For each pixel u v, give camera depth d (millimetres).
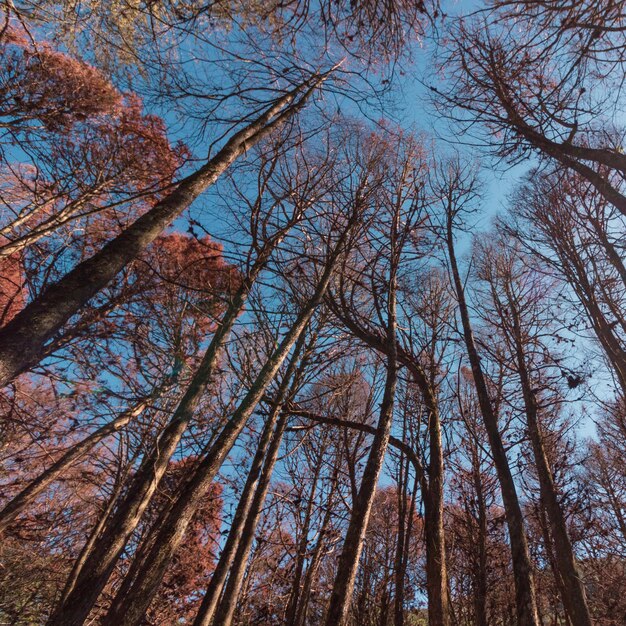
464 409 10516
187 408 5113
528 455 9438
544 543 9531
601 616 9008
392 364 6074
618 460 11484
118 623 3088
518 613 4629
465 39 5230
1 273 7441
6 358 2250
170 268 7969
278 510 9219
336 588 3951
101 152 8477
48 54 7809
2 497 8750
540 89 5145
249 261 5781
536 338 9750
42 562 9430
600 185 4520
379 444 5027
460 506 10211
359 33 5055
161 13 4660
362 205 6965
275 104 5242
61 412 6730
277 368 4922
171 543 3539
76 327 6352
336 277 7668
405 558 8359
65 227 7852
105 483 8430
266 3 4816
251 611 9234
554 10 4281
